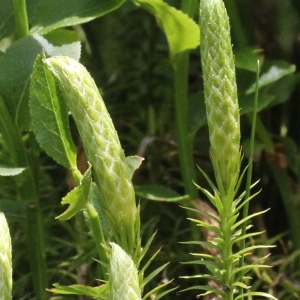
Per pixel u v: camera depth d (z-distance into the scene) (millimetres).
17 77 185
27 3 206
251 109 218
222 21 148
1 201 207
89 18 189
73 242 232
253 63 216
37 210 194
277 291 227
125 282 138
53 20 191
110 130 149
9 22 203
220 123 151
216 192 158
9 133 185
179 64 210
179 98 214
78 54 187
